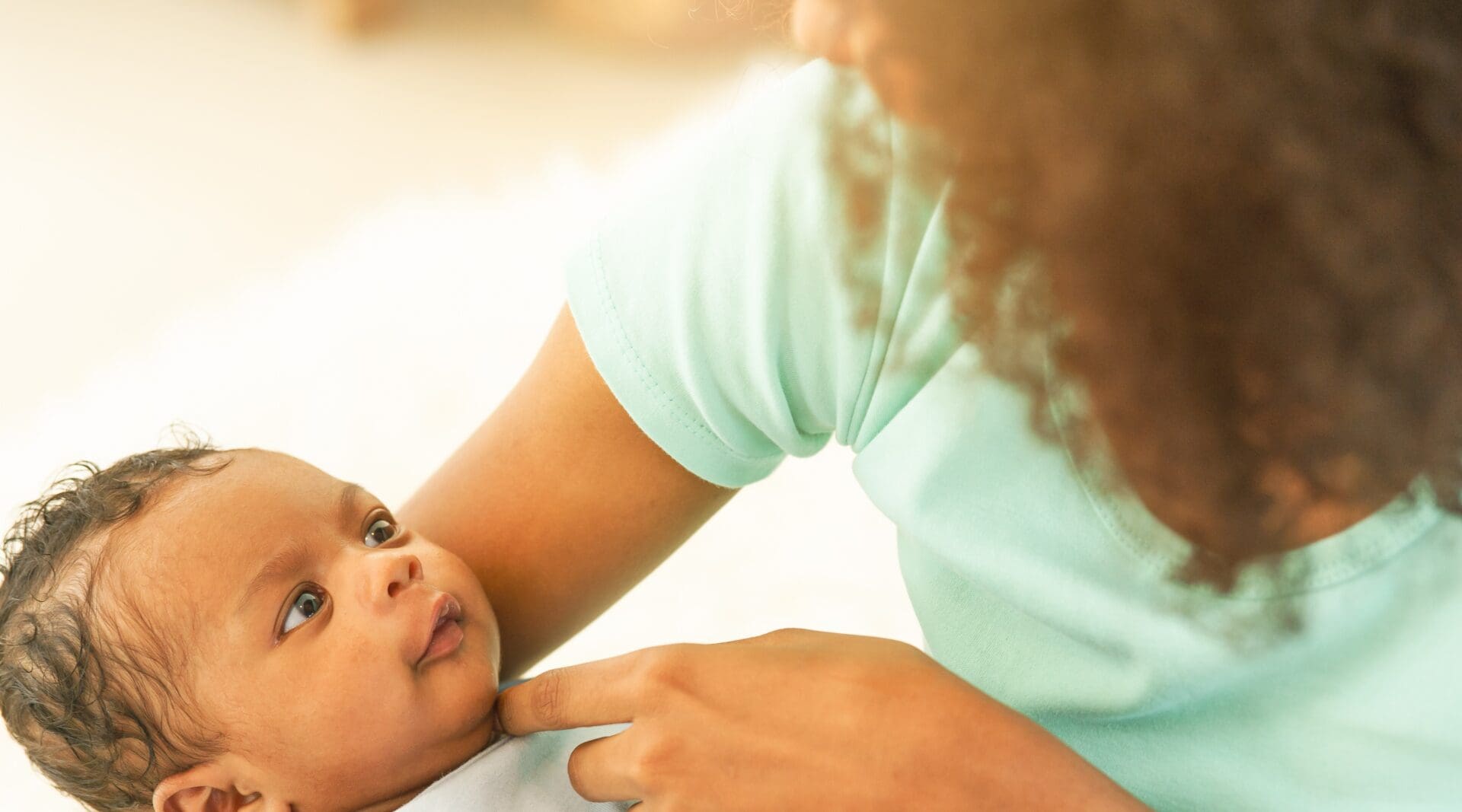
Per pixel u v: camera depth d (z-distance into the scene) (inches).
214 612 36.0
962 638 30.1
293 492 38.5
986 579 27.2
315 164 125.3
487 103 140.9
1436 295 19.1
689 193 29.5
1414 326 19.1
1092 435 23.5
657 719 28.2
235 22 154.9
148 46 146.0
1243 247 19.1
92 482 39.7
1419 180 18.4
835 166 25.5
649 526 34.7
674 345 29.9
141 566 36.5
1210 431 20.7
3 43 142.6
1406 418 20.1
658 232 29.9
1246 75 17.9
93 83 137.4
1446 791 25.2
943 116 20.1
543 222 113.4
